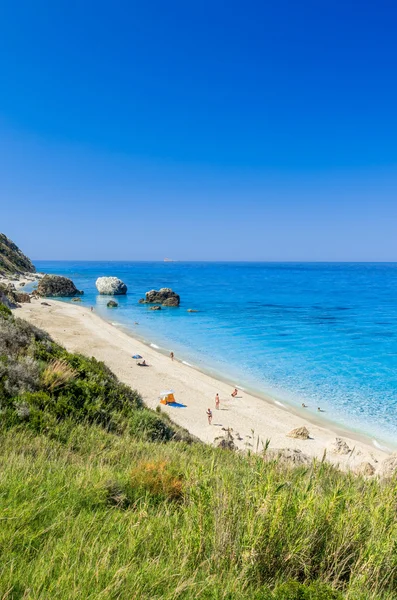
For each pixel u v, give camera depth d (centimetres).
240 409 2919
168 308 8481
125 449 895
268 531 383
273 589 350
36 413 943
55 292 10000
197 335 5697
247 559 367
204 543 393
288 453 1258
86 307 8162
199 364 4166
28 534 396
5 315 1584
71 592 300
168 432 1312
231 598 325
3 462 616
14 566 339
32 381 1109
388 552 376
